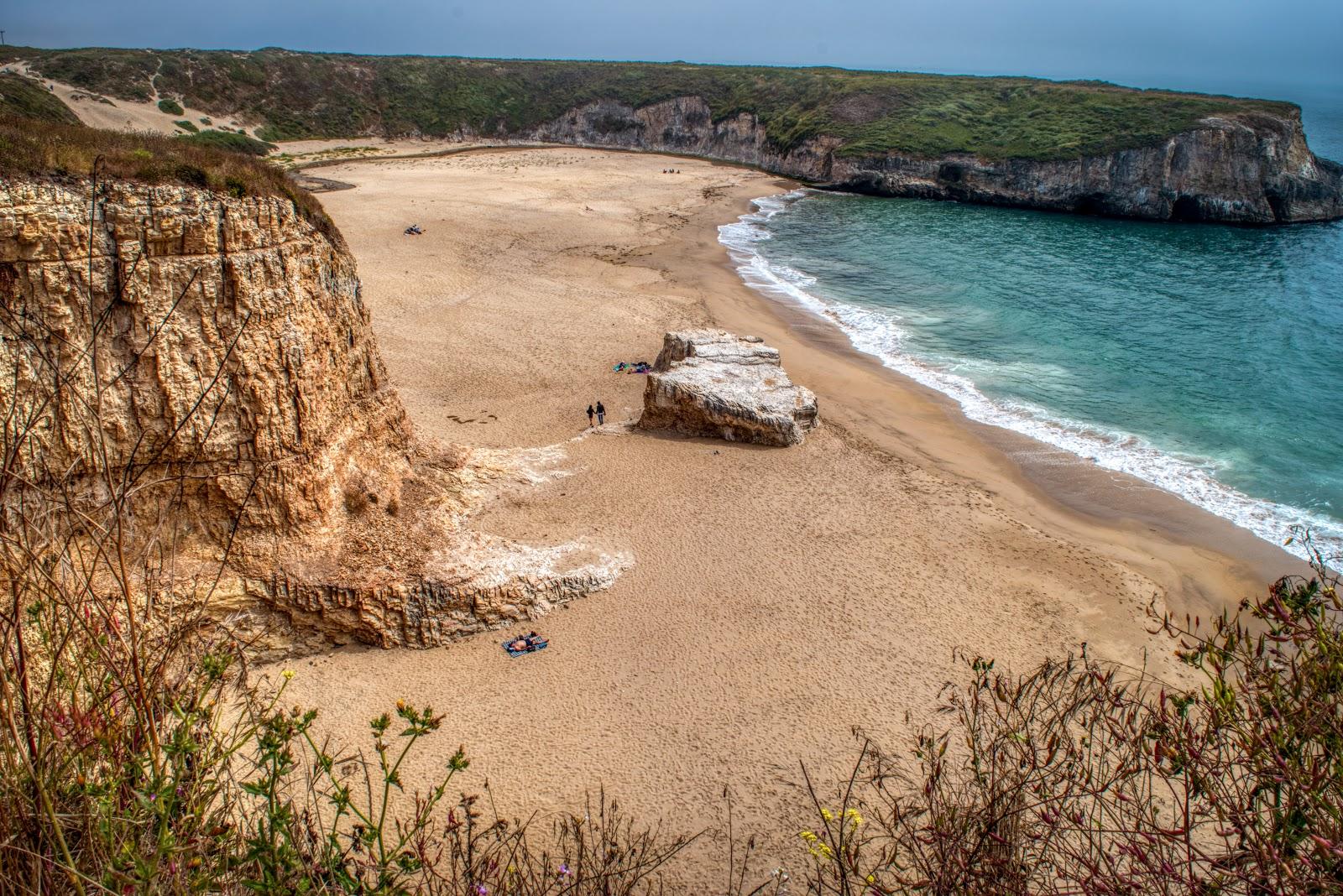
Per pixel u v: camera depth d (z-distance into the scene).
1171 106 105.19
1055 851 8.97
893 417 38.72
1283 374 44.66
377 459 25.08
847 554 26.80
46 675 7.70
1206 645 7.87
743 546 26.86
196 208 18.83
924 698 20.75
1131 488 32.84
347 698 20.23
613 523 27.66
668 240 72.38
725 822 17.33
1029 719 9.88
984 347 48.69
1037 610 24.58
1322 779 6.10
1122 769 8.47
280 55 128.12
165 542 18.56
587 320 49.59
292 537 21.27
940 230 83.81
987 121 113.94
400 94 132.62
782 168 119.00
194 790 6.51
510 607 22.97
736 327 50.22
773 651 22.28
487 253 62.91
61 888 5.74
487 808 17.30
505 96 139.75
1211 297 60.03
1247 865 6.90
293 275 20.94
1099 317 54.81
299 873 6.83
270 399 20.31
